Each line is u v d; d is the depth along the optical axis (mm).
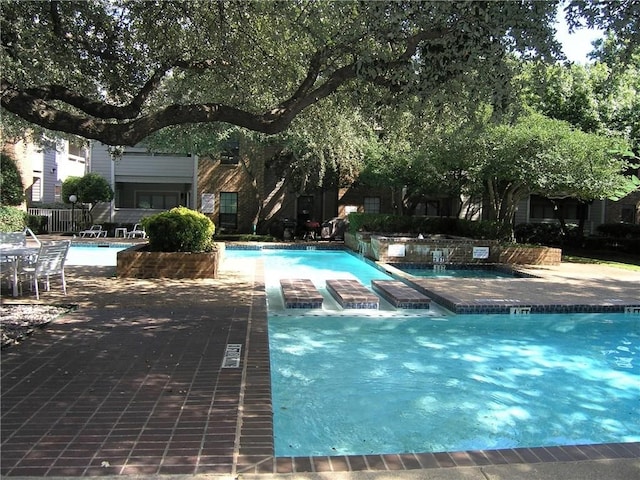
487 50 5035
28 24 6930
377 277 12828
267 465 2877
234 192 23609
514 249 14906
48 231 22250
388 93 6719
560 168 12961
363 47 6020
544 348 6520
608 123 16641
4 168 19469
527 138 12602
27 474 2734
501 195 16812
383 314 7965
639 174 20891
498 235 16234
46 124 5910
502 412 4469
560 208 21531
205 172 23484
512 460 2998
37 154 24922
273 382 5082
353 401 4621
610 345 6703
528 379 5352
